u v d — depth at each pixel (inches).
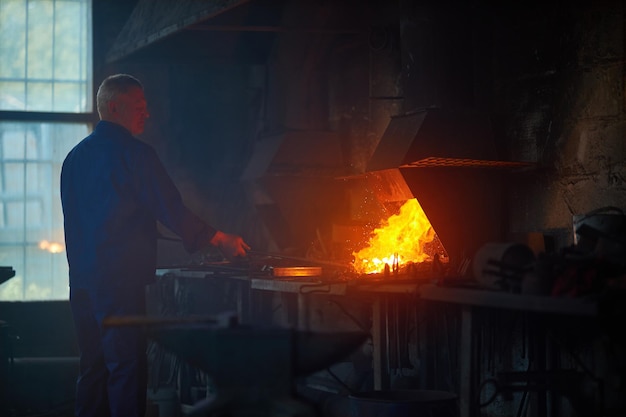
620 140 222.1
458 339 217.2
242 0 264.5
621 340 154.3
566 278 157.6
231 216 398.3
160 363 311.4
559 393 206.5
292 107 332.8
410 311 219.9
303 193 324.8
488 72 259.3
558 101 239.6
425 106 255.3
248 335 153.4
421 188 247.1
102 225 214.7
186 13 298.0
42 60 384.2
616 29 223.9
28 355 374.3
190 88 395.2
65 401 298.4
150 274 221.0
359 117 321.1
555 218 240.2
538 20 245.8
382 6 296.5
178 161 393.7
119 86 223.1
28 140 381.1
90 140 221.1
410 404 196.2
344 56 328.2
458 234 249.3
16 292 378.3
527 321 204.1
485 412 251.1
